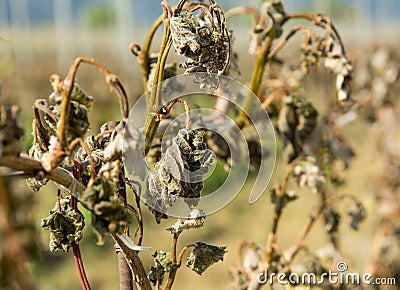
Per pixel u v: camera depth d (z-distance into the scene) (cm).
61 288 213
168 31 78
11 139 68
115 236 76
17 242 71
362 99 199
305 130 116
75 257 80
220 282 226
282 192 111
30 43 670
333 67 104
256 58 107
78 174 76
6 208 71
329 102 133
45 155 71
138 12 643
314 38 107
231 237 278
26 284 71
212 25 77
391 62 199
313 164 114
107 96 324
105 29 801
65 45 742
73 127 72
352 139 252
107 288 224
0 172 70
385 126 199
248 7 110
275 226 111
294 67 119
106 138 80
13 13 729
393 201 183
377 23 823
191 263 82
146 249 76
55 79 72
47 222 79
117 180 74
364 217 125
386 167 193
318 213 119
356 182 222
